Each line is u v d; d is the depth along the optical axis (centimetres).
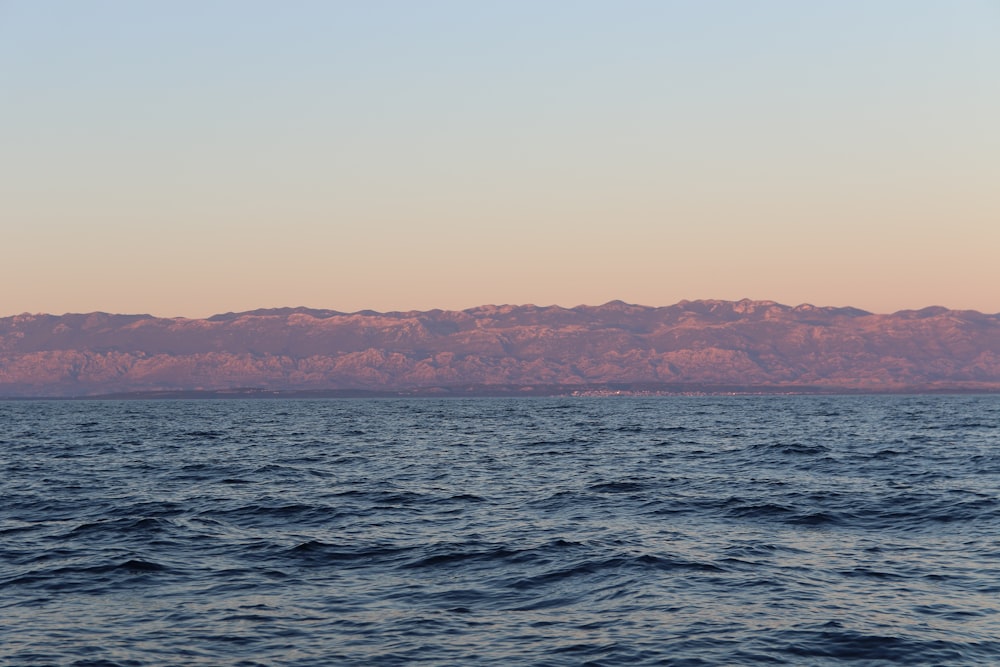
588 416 18775
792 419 15825
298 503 4088
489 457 7069
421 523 3509
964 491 4259
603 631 2048
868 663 1845
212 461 6819
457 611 2222
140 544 3073
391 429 12862
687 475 5312
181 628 2092
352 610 2234
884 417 16725
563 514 3728
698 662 1852
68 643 1988
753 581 2472
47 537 3250
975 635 1997
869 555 2816
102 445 9162
